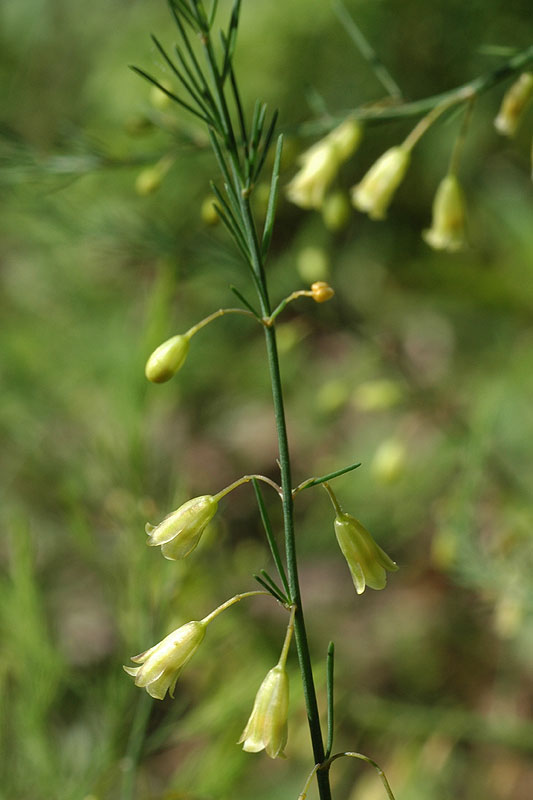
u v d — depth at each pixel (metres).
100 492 0.27
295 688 0.23
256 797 0.36
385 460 0.34
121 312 0.49
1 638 0.23
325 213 0.28
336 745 0.38
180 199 0.54
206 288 0.48
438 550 0.30
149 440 0.27
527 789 0.39
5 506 0.40
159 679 0.18
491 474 0.34
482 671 0.45
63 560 0.42
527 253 0.46
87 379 0.40
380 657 0.46
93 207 0.34
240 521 0.50
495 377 0.48
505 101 0.24
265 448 0.54
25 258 0.51
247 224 0.18
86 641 0.40
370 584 0.18
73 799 0.23
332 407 0.36
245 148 0.18
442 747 0.38
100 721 0.23
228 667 0.29
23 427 0.39
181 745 0.34
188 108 0.19
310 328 0.36
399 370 0.35
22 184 0.32
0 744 0.23
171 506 0.24
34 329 0.45
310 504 0.51
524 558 0.29
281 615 0.45
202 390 0.52
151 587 0.23
